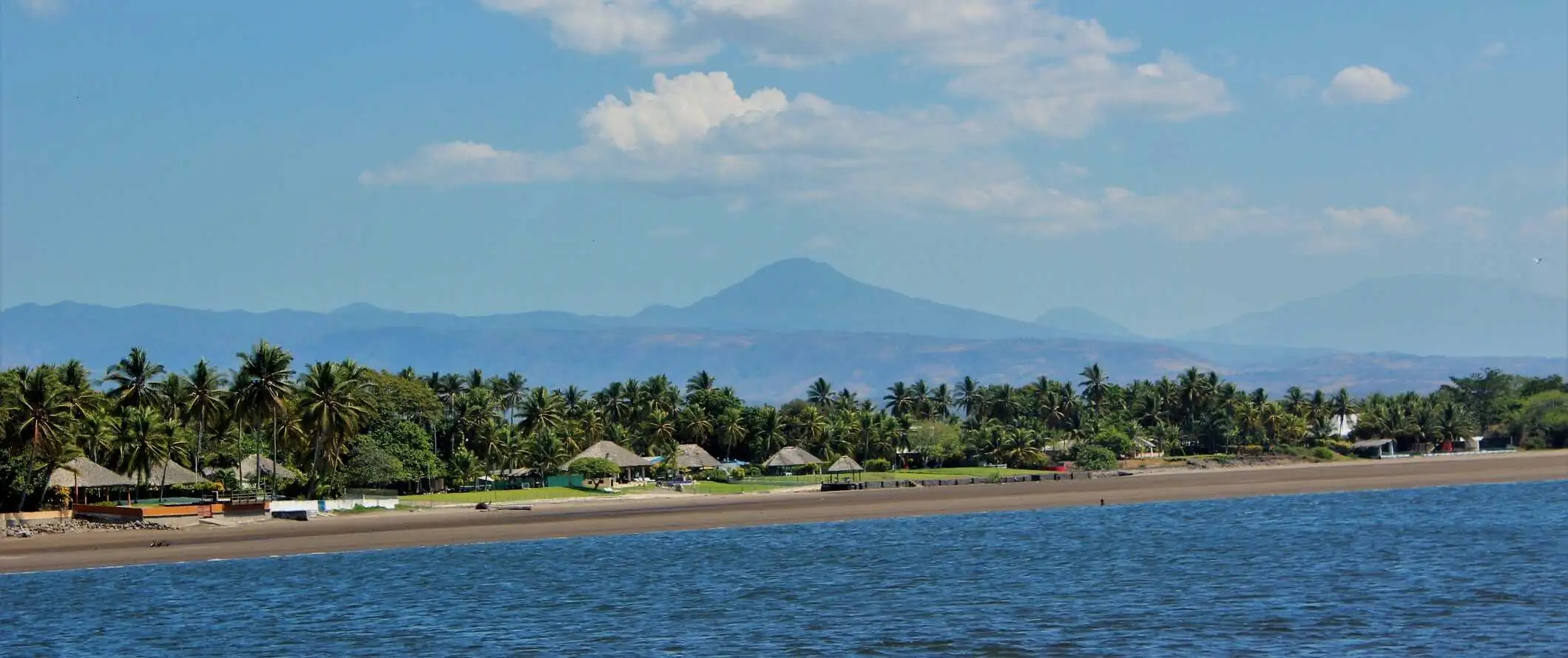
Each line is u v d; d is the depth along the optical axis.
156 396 177.00
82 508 149.50
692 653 64.44
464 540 125.12
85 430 165.12
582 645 67.12
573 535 130.62
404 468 197.62
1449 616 68.94
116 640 71.62
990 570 92.69
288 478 184.88
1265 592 78.62
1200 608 73.31
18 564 109.56
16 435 146.12
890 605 77.44
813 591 83.69
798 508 167.38
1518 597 74.31
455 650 66.75
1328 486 191.62
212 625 75.56
